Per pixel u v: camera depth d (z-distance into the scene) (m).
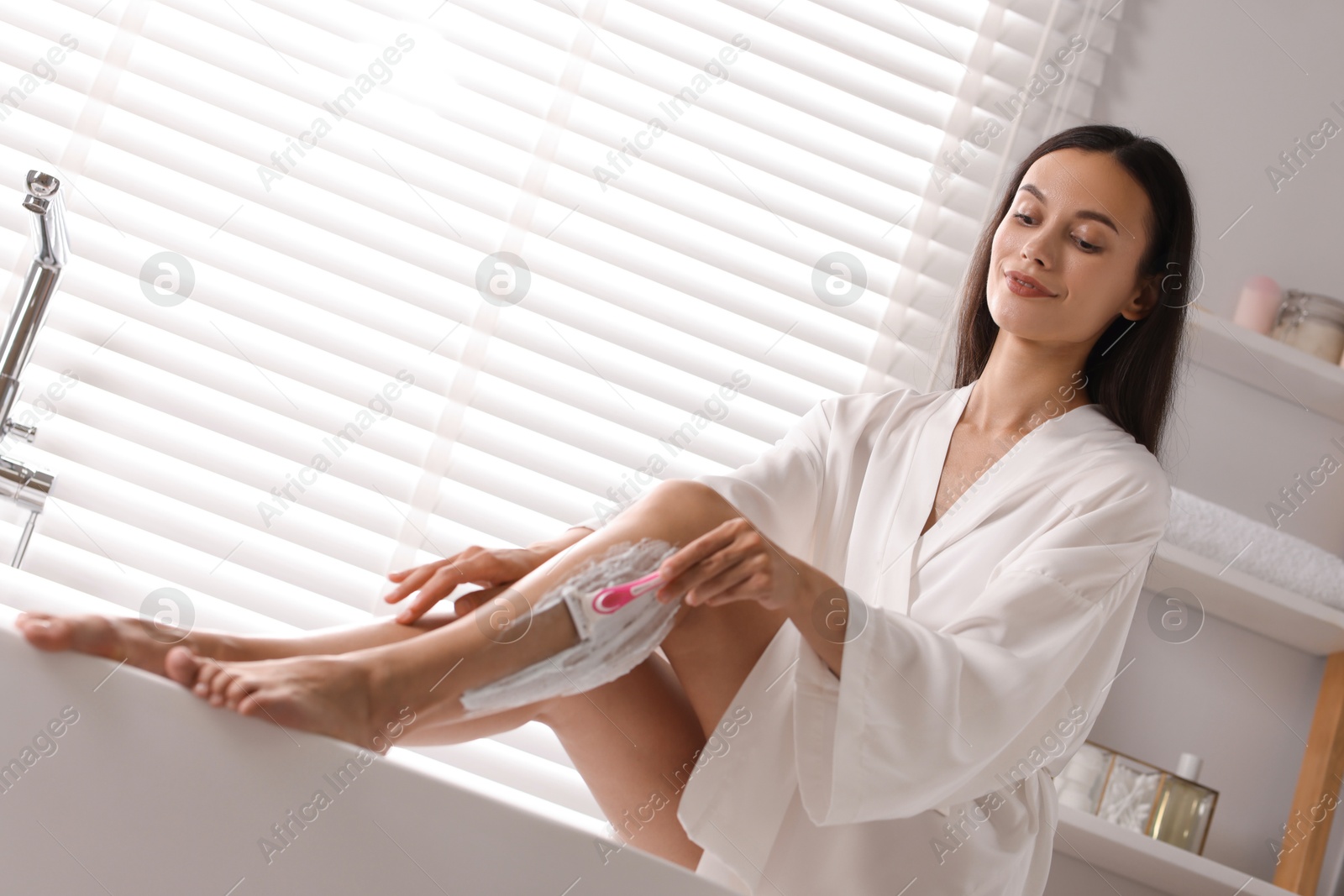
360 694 0.85
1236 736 1.68
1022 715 1.02
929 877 1.01
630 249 1.66
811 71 1.70
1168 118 1.78
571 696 1.08
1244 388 1.76
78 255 1.53
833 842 1.01
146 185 1.55
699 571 0.95
